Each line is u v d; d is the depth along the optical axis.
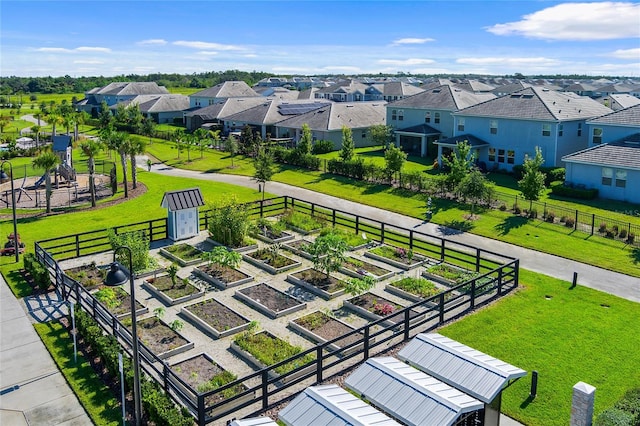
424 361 12.69
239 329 18.27
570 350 17.22
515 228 31.17
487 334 18.16
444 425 10.05
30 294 21.66
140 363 15.23
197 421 13.32
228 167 51.78
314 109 71.62
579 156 39.34
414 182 40.12
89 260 25.06
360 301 20.52
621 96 64.25
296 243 27.31
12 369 16.20
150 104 93.38
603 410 13.71
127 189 42.12
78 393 14.91
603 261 25.98
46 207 35.84
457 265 25.05
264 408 13.99
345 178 44.81
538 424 13.61
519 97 48.81
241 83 94.69
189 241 27.77
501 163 48.53
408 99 60.62
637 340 17.95
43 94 171.62
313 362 14.90
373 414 10.39
